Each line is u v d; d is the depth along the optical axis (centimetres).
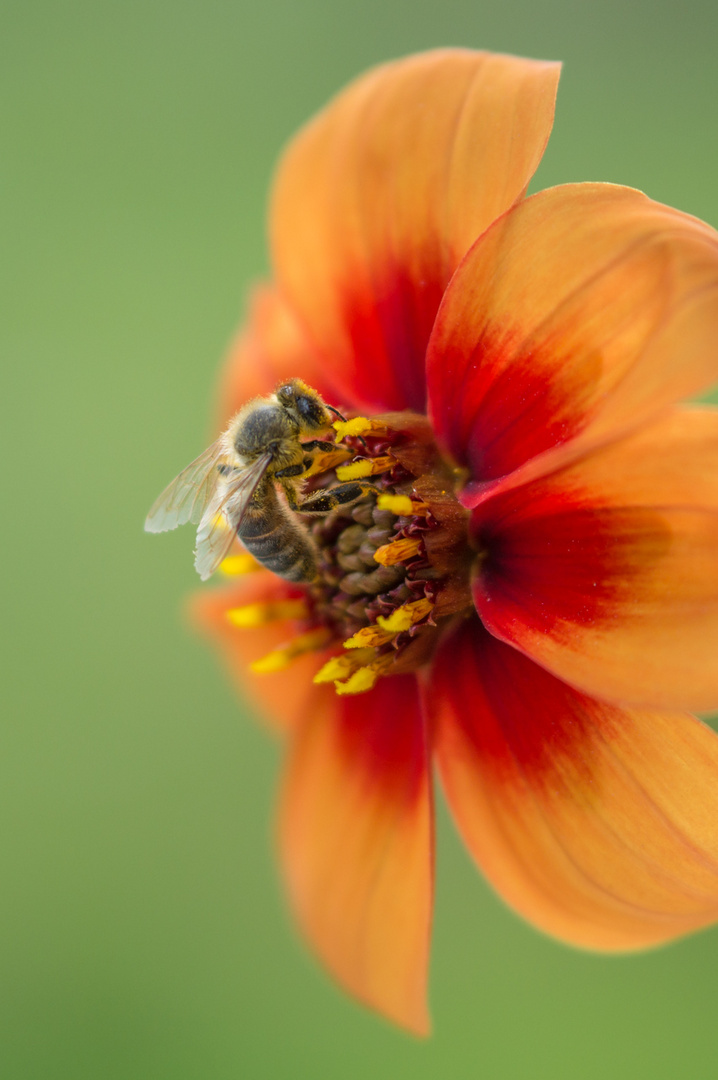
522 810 15
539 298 14
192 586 23
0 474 24
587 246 14
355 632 16
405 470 15
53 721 23
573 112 23
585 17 24
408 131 15
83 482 24
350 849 16
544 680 15
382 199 15
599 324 14
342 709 16
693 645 14
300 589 16
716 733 14
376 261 16
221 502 15
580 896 15
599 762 14
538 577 14
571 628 14
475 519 15
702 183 22
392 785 16
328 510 15
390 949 15
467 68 15
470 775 15
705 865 14
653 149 23
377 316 16
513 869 15
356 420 15
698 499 14
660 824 14
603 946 15
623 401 13
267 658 16
